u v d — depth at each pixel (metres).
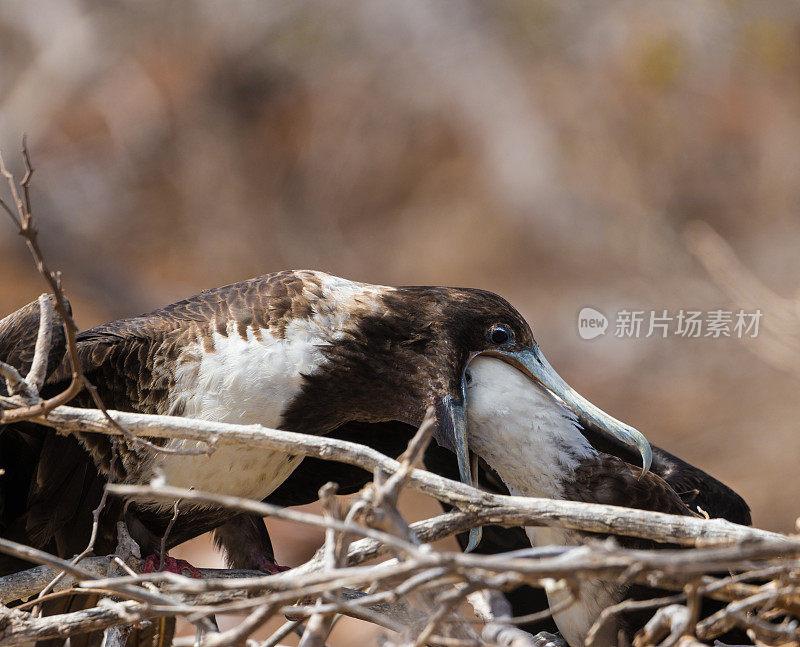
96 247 16.14
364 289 6.48
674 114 17.14
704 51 17.27
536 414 6.15
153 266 16.55
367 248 17.20
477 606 5.28
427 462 6.84
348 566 4.98
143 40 17.28
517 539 6.86
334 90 17.88
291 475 6.86
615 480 6.04
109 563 5.61
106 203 16.53
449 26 18.44
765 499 12.59
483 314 6.38
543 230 16.67
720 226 16.52
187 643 5.21
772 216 16.38
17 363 5.90
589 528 5.00
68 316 4.71
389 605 5.30
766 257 15.69
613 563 4.00
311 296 6.32
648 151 17.05
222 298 6.32
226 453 5.90
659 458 7.26
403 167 17.69
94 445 5.84
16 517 6.11
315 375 6.17
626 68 17.42
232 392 6.02
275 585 4.18
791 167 16.52
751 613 4.86
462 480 6.08
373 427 6.84
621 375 14.21
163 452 4.93
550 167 17.12
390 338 6.34
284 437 4.93
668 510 6.07
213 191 17.16
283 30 17.91
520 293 16.11
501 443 6.14
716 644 5.83
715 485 7.18
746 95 17.03
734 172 16.78
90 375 5.89
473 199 17.25
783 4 17.19
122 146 16.83
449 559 4.00
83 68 16.84
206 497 4.12
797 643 4.58
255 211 17.30
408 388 6.30
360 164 17.67
